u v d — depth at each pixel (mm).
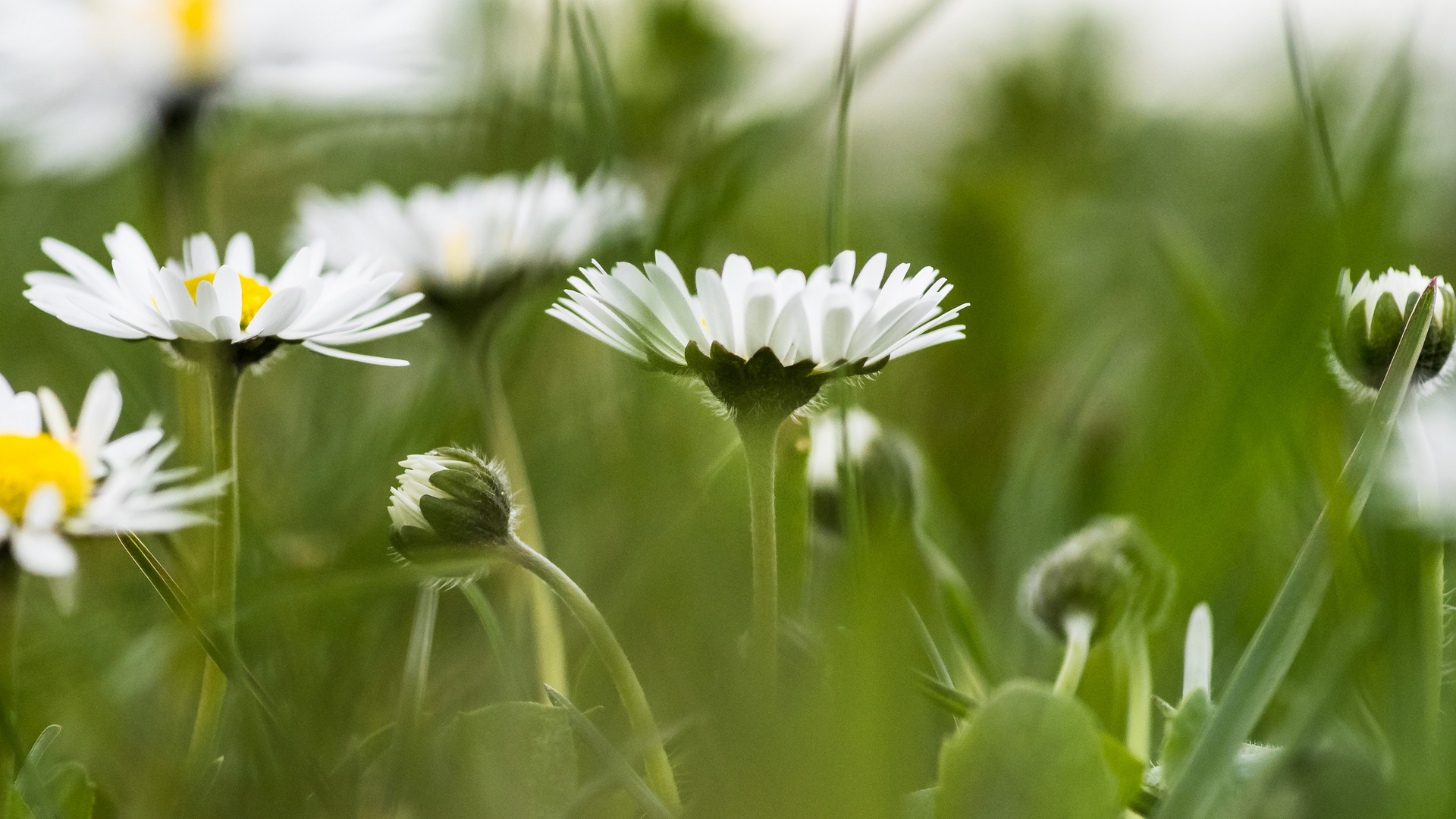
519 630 262
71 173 344
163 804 241
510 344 313
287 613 257
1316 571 229
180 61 339
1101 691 253
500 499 243
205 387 285
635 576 260
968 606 256
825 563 261
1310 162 301
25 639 261
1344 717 239
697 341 242
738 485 274
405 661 261
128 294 245
